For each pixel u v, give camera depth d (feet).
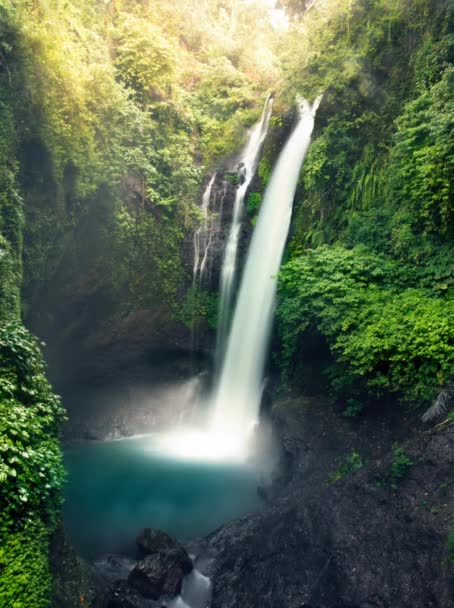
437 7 40.45
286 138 58.03
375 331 31.35
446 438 26.48
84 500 39.58
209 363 60.29
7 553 18.04
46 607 18.38
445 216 32.96
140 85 55.83
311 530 26.63
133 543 33.19
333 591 22.53
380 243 38.58
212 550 30.53
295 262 39.70
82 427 56.29
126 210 51.49
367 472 28.48
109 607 24.47
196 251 57.82
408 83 42.16
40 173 40.63
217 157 62.44
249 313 54.13
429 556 21.45
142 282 54.85
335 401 38.68
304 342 43.14
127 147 51.16
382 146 42.68
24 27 37.65
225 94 69.92
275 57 76.13
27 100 38.37
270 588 24.62
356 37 49.98
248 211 57.72
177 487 41.81
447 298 32.78
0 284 32.09
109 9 58.39
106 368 58.95
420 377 29.99
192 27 74.38
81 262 50.06
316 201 48.06
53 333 52.44
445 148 31.37
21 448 20.07
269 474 41.19
